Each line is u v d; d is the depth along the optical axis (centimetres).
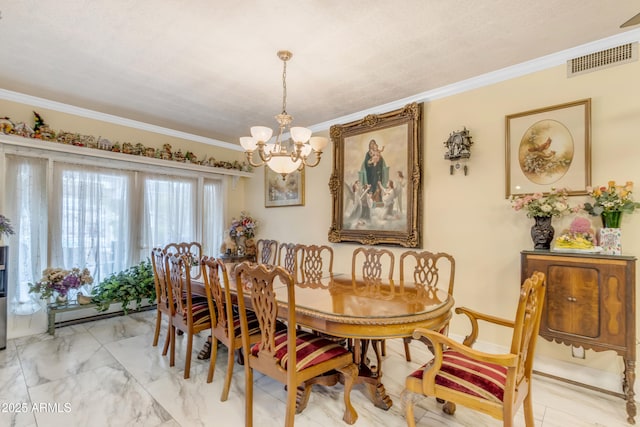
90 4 187
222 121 406
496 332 279
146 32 215
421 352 292
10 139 295
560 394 225
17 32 215
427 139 323
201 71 271
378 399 206
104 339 314
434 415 199
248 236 488
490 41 227
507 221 273
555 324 215
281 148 256
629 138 223
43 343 303
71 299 347
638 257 216
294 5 188
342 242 392
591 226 232
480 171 289
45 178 334
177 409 201
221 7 190
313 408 205
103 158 374
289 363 165
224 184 501
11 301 314
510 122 272
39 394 215
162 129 433
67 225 350
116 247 386
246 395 184
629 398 192
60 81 290
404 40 225
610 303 197
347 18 200
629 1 184
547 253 220
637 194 219
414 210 323
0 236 292
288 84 298
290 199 459
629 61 222
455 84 298
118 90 311
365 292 226
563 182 246
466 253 296
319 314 176
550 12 195
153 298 385
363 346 226
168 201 434
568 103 245
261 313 179
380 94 324
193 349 296
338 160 392
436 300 204
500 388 145
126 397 213
